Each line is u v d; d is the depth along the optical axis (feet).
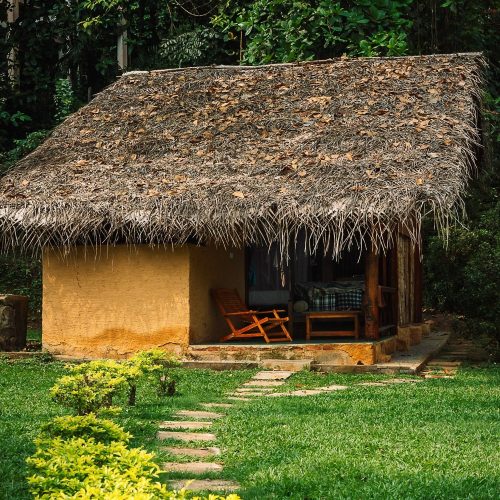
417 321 58.49
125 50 77.05
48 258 48.83
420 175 42.34
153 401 34.06
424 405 32.83
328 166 44.32
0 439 26.11
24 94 77.20
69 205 45.47
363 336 50.24
